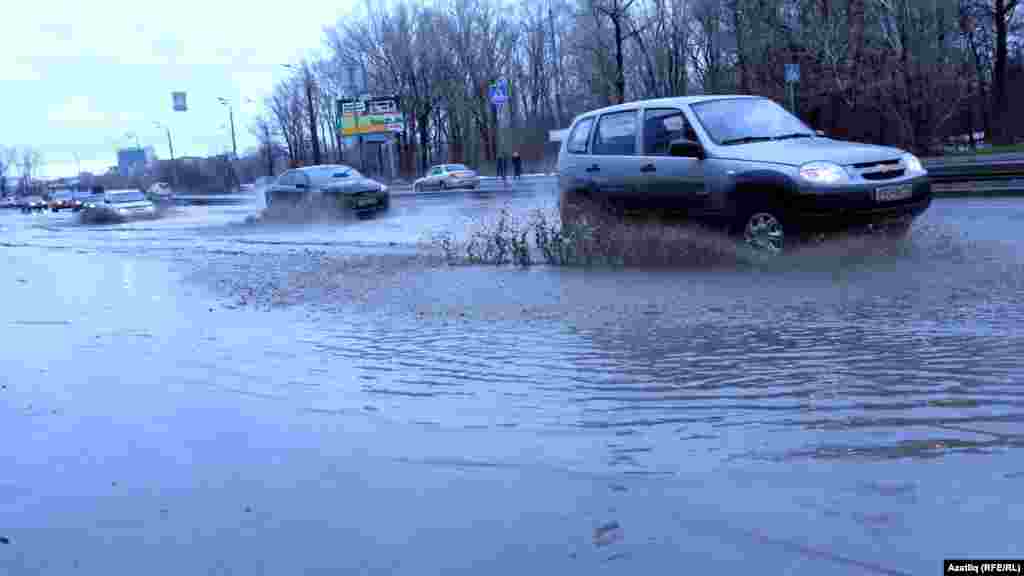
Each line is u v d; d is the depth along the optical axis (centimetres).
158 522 267
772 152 816
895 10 3291
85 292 960
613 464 290
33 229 3106
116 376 493
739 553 218
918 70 3291
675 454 295
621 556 221
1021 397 332
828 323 510
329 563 230
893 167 791
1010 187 1350
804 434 305
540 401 379
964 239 831
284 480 297
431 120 7231
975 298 554
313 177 2181
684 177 871
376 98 6216
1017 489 244
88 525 267
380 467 304
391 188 5425
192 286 955
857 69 3366
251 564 232
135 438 362
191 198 5372
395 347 530
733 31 3869
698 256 827
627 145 941
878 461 273
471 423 351
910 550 213
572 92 6056
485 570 219
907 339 449
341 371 469
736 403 352
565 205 1007
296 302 771
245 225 2208
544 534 238
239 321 684
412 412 375
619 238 873
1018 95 4125
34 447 355
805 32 3450
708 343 477
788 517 237
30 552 249
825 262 767
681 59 4566
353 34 6581
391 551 235
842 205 765
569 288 728
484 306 668
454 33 6588
